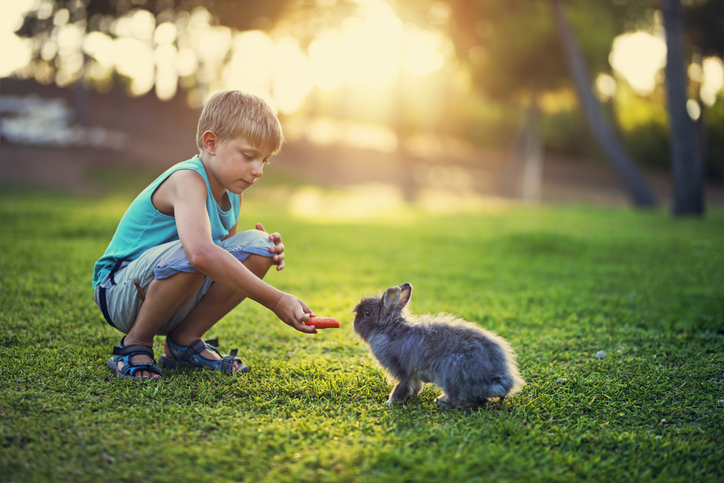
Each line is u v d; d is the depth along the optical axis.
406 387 3.01
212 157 3.06
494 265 7.51
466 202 25.95
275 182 24.53
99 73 34.66
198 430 2.57
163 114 29.83
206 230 2.91
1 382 2.98
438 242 9.83
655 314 4.84
